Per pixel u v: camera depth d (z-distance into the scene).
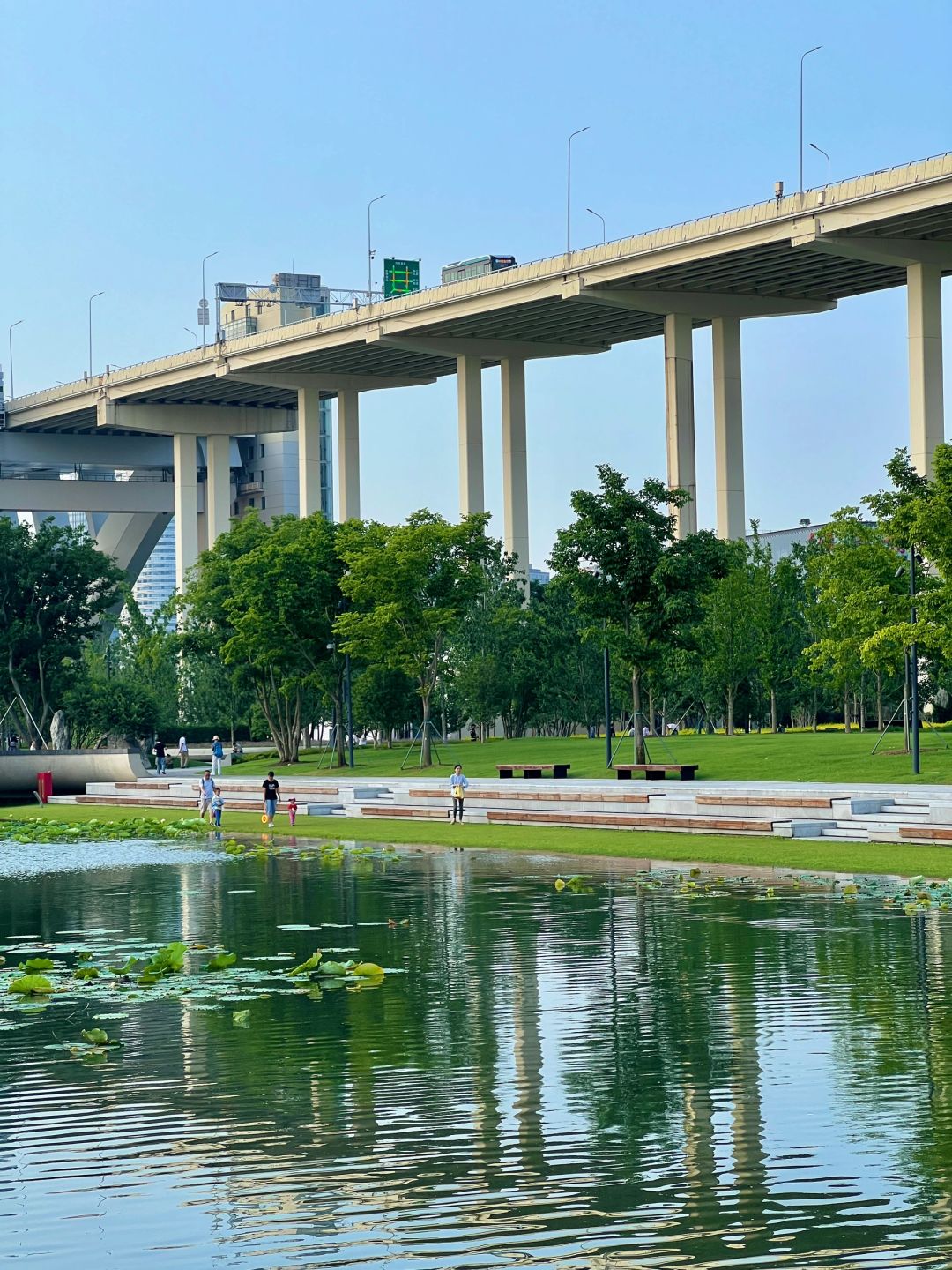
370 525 76.06
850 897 27.59
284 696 89.56
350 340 127.12
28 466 175.62
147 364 149.75
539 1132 13.42
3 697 111.31
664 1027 17.34
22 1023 18.17
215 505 161.50
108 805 68.81
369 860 37.84
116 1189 12.12
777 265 101.69
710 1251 10.71
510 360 127.69
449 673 90.31
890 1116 13.71
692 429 109.88
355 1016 18.22
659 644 59.47
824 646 60.28
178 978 21.08
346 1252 10.83
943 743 62.62
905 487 59.19
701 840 39.25
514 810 49.88
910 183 85.56
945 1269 10.38
